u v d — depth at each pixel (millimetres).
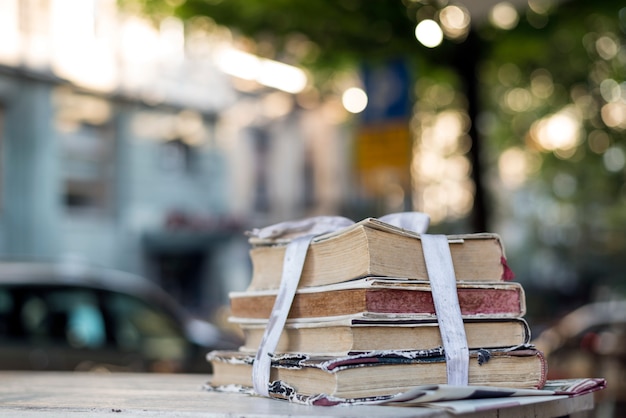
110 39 18844
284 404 1441
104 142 19000
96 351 6895
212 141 21266
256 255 1803
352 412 1284
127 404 1507
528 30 7477
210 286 21094
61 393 1829
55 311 6895
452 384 1482
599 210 27641
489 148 11328
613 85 9211
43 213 17609
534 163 11969
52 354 6746
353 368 1399
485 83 9320
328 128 24125
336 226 1724
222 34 8219
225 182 21562
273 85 22422
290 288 1608
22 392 1887
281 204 23094
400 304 1496
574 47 8773
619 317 8578
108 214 19047
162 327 7211
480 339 1581
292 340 1618
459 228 12078
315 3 7441
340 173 24031
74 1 18156
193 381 2189
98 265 18625
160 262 20109
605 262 29797
